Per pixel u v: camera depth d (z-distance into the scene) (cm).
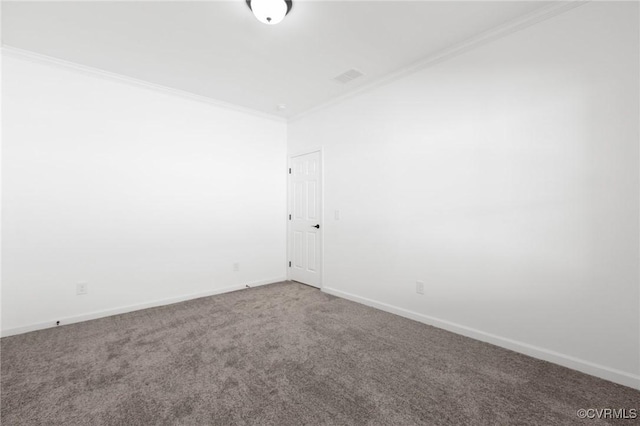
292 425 142
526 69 210
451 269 253
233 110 386
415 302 279
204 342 231
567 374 185
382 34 227
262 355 210
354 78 302
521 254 213
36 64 259
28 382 178
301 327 261
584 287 188
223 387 172
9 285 247
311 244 401
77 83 278
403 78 287
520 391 169
